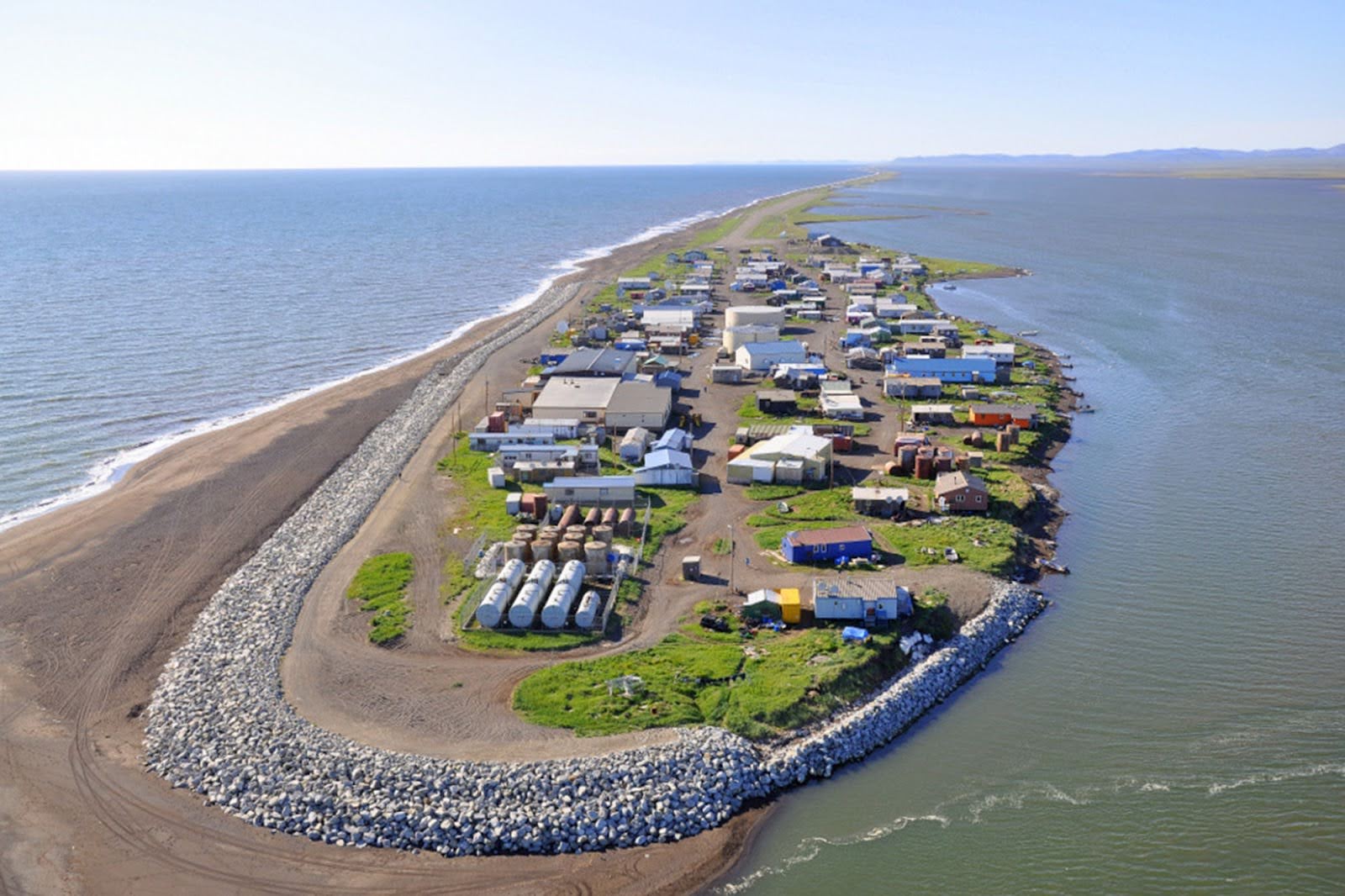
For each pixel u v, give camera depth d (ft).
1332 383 435.12
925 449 325.42
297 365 481.87
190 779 167.53
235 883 145.79
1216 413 395.55
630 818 158.81
